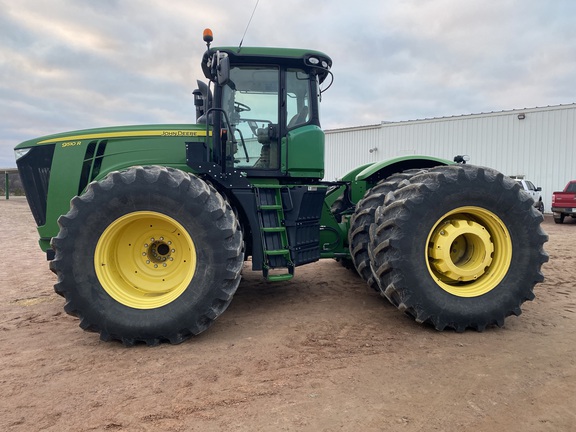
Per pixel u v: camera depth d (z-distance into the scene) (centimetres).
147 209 336
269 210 409
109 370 289
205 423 226
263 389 261
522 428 222
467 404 245
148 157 421
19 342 345
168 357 310
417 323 381
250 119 437
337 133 2558
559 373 283
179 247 360
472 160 2078
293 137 436
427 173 369
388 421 228
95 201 331
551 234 1130
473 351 320
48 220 429
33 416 233
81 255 328
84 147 424
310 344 332
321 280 557
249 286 525
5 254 812
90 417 232
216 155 409
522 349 323
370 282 439
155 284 359
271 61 434
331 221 487
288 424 225
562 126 1834
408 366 293
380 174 509
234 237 347
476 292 362
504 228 369
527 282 367
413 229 349
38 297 493
